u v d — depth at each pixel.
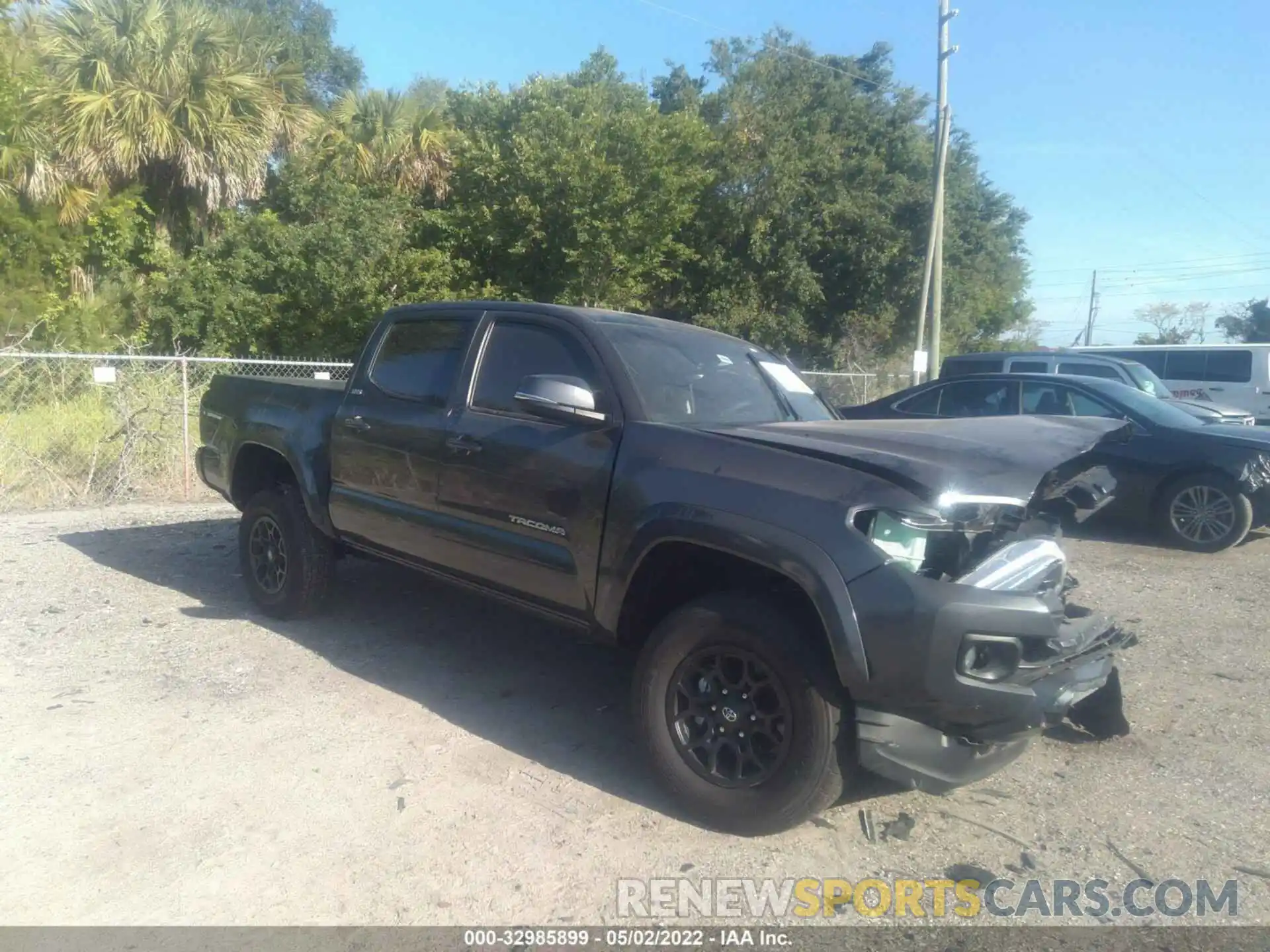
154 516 9.40
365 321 19.56
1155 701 5.21
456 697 4.98
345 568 7.32
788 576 3.45
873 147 27.64
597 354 4.45
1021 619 3.30
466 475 4.66
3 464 9.95
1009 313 36.97
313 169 21.38
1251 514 8.80
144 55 18.39
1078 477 4.08
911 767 3.42
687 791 3.77
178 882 3.32
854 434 3.90
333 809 3.80
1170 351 19.47
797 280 26.25
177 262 19.12
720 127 25.42
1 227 17.17
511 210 20.61
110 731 4.43
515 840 3.64
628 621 4.11
